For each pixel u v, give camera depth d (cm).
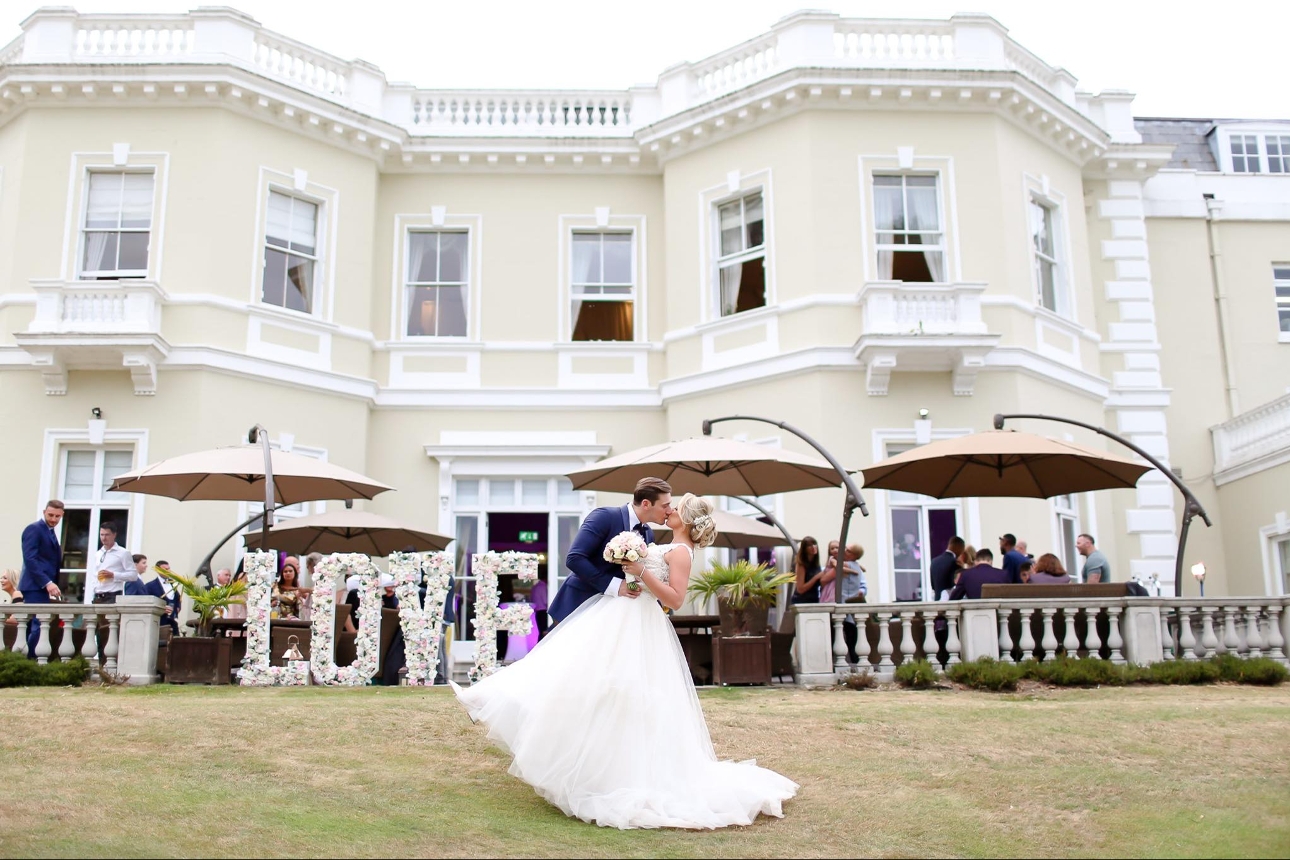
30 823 582
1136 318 2023
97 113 1766
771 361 1761
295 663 1162
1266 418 1933
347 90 1942
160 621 1242
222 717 865
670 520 686
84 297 1669
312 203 1889
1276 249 2144
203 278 1723
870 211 1783
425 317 1992
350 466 1848
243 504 1686
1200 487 2048
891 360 1684
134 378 1669
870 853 583
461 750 793
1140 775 741
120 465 1688
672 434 1875
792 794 680
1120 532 1939
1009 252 1783
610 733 627
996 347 1731
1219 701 991
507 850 566
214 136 1762
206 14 1789
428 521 1894
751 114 1847
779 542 1553
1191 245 2133
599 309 2003
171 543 1623
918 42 1842
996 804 680
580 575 659
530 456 1912
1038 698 1018
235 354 1717
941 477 1334
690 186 1930
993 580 1255
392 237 1989
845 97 1795
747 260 1869
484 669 1203
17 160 1753
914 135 1805
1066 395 1833
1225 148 2270
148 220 1758
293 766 735
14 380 1684
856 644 1157
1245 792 698
